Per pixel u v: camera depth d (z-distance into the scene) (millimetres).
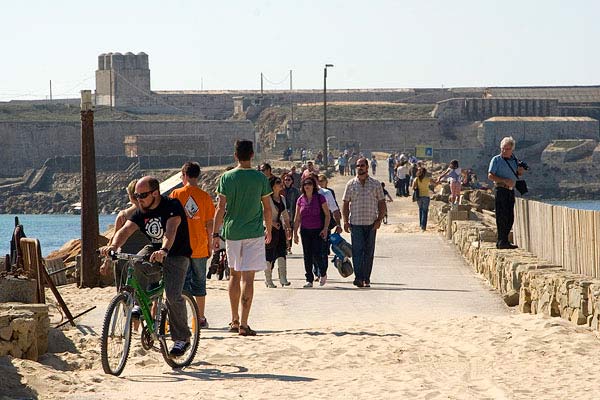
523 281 43500
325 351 33594
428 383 27922
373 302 47094
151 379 29266
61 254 71062
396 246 81438
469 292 51000
